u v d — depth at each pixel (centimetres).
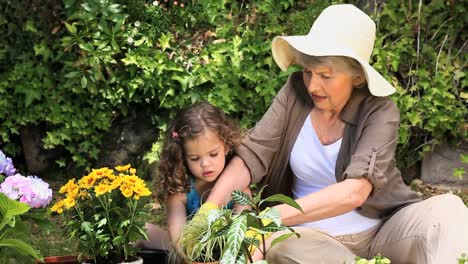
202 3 546
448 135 537
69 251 421
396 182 316
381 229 317
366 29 310
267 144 320
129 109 548
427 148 533
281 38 313
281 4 544
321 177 320
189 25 550
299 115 322
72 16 532
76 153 549
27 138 554
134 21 542
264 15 546
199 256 283
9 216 264
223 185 311
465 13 523
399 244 306
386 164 297
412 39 527
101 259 295
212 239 260
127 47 539
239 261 231
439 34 530
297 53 306
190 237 286
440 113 525
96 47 534
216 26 550
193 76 532
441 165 540
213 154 314
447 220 291
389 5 528
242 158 318
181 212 321
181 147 317
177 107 539
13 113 543
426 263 294
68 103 543
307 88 314
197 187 326
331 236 311
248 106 534
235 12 550
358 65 299
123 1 543
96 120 543
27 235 299
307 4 551
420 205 306
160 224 461
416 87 528
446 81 527
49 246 427
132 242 302
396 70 524
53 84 543
